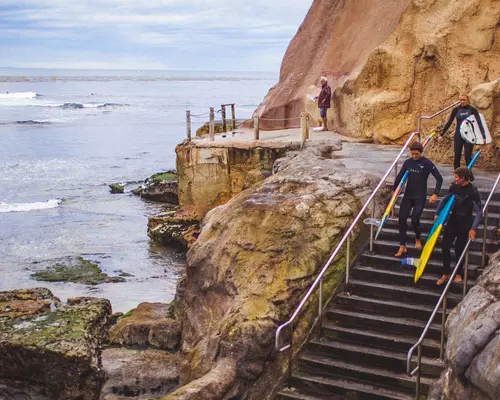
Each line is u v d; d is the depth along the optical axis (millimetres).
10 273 20734
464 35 19547
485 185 12953
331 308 10945
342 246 11664
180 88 183000
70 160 47000
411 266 11164
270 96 28453
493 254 10188
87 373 11266
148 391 11430
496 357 7367
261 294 10930
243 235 11891
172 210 29531
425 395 9359
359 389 9648
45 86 170750
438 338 10055
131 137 62562
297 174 13734
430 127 19531
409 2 22781
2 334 11812
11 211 29938
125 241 24344
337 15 27016
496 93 14469
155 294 18719
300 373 10172
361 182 13055
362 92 21625
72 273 20594
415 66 20328
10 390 11539
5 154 49719
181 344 12352
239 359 10367
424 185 11156
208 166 22078
